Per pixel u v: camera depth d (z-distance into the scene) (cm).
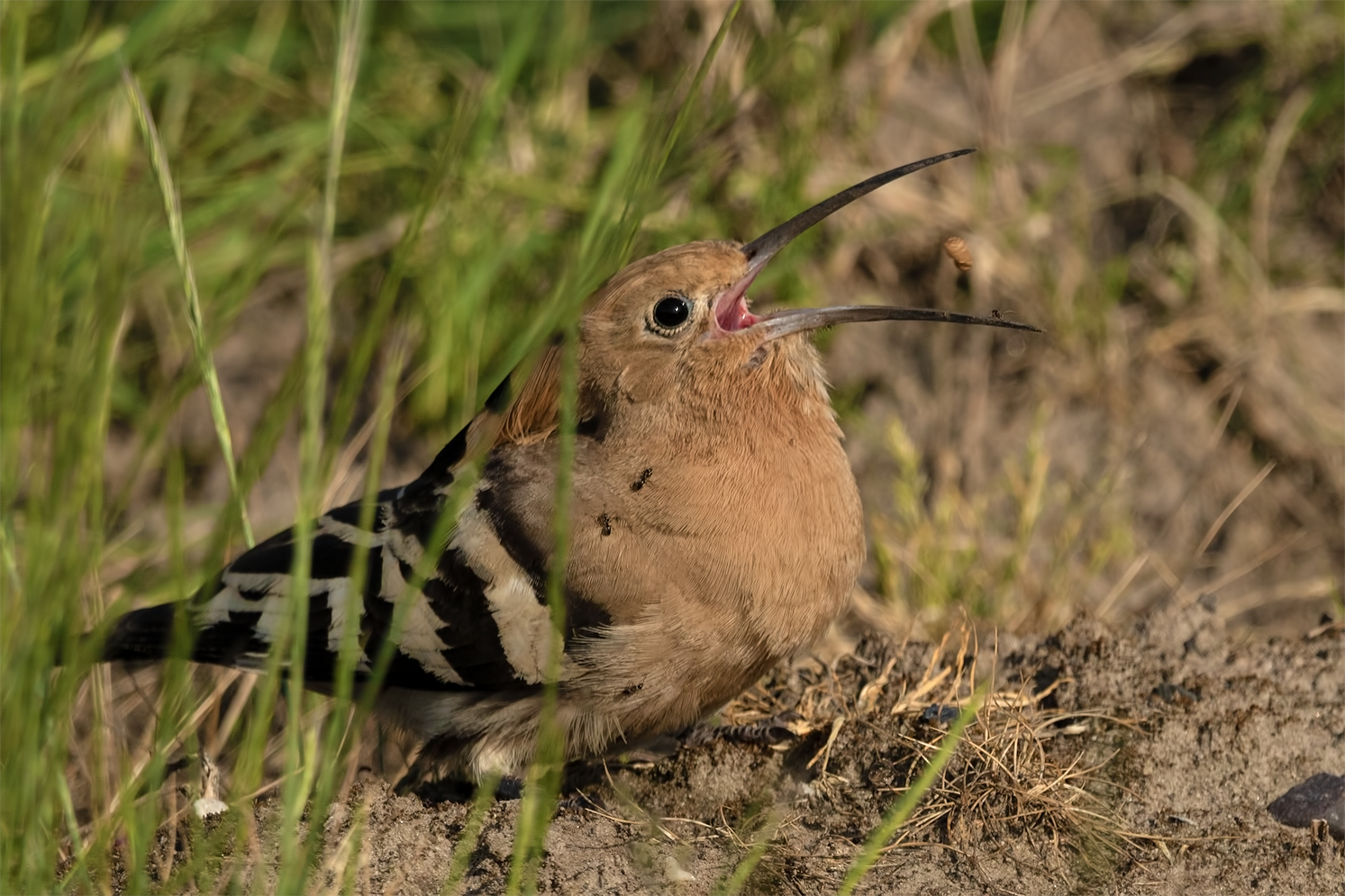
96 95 1265
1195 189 1577
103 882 788
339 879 816
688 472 900
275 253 1429
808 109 1386
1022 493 1263
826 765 912
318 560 955
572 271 868
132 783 835
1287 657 1022
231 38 1462
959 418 1484
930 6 1514
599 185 1322
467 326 1354
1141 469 1480
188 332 1398
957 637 1038
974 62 1547
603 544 898
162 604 1012
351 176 1447
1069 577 1270
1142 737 924
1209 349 1528
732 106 1246
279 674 927
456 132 879
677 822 880
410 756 1087
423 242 1381
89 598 998
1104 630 1031
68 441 931
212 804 882
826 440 948
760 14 1398
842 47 1435
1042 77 1605
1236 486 1491
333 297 1424
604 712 919
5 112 1089
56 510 909
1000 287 1508
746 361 917
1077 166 1566
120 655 963
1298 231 1587
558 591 736
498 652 912
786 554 900
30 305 968
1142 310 1556
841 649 1088
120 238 1152
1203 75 1625
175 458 880
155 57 1342
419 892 827
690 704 923
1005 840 854
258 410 1465
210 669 1075
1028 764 882
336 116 869
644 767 951
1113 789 894
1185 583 1438
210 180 1395
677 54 1503
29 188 1016
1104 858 847
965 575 1225
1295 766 914
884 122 1528
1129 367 1523
